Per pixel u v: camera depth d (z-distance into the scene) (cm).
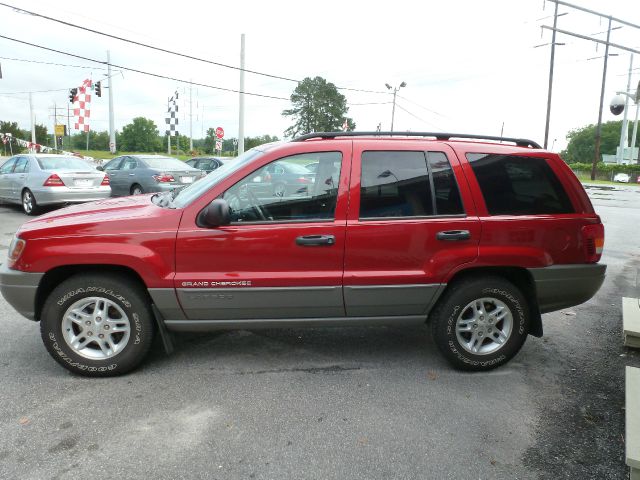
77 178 1153
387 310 373
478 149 376
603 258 827
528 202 377
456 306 373
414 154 369
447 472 265
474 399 345
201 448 280
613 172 5253
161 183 1274
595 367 401
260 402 333
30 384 352
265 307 362
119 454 273
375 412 324
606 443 296
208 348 423
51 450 275
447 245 364
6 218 1116
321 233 354
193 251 348
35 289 348
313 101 7444
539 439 298
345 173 360
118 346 362
